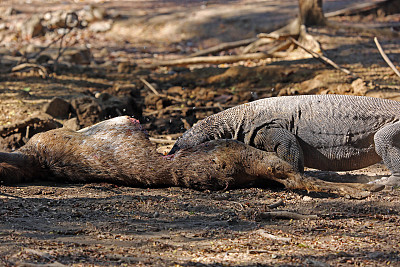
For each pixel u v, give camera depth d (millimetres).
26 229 8320
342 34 34188
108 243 7773
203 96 24641
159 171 11562
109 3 56875
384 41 33250
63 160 12055
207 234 8406
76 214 9359
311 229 8727
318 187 10867
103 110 19891
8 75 28344
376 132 11531
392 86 22719
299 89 23859
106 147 11836
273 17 44062
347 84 23344
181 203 10398
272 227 8906
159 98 23031
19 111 20188
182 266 6793
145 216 9484
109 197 10812
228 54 38312
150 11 51000
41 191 11344
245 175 11406
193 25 45594
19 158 12133
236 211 9844
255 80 26422
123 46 43062
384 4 43156
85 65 33531
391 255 7375
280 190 11508
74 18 48531
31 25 47250
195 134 12156
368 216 9586
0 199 10484
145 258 7070
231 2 52406
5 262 6574
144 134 11906
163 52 40625
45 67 29953
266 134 11711
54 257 6855
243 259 7168
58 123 19359
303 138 11688
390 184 11383
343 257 7285
